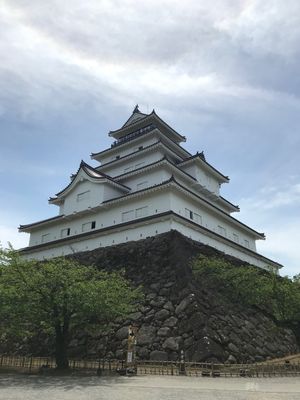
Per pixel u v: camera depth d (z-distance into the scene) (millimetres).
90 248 32781
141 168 36406
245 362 20422
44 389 12414
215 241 33688
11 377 15812
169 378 15336
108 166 42688
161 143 37938
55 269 18156
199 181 39406
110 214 34531
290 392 11594
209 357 18219
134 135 44156
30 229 41312
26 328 21609
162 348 20219
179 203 31609
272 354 24250
